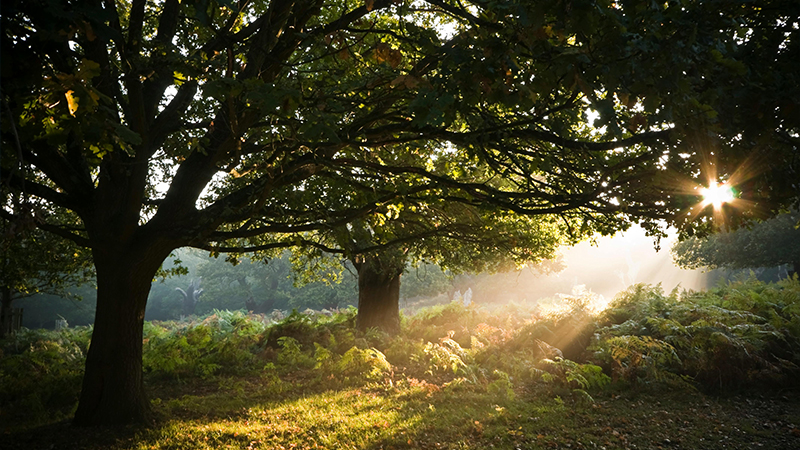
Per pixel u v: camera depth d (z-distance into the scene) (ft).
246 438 23.67
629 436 24.22
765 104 10.84
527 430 25.07
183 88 22.79
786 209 13.44
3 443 22.82
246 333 66.49
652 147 14.67
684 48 9.80
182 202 24.68
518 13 9.88
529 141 19.54
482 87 11.46
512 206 19.51
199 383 40.68
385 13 23.57
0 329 67.62
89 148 10.38
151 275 25.88
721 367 32.89
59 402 33.76
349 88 18.49
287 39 17.83
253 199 23.40
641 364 34.76
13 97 9.50
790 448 22.26
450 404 30.25
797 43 11.93
